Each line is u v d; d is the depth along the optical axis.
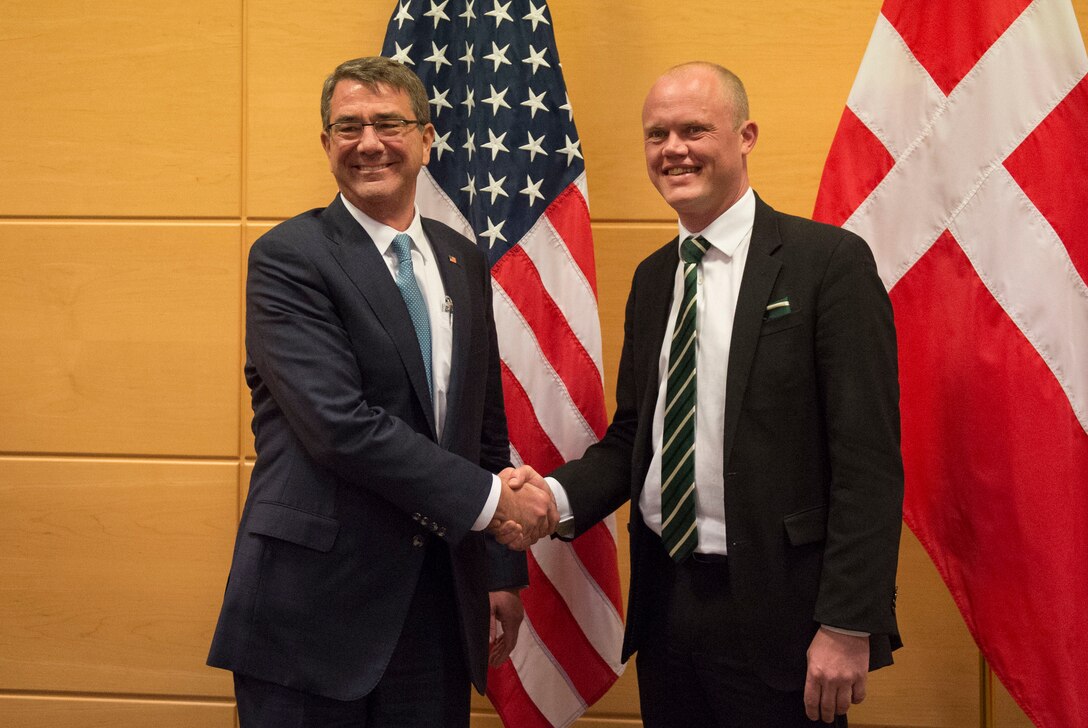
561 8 2.74
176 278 2.79
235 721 2.80
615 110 2.73
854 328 1.91
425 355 2.01
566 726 2.54
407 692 1.94
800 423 1.94
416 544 1.92
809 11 2.68
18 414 2.82
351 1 2.76
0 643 2.82
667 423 2.05
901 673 2.68
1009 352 2.27
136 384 2.80
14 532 2.82
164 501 2.80
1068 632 2.21
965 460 2.31
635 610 2.11
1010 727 2.62
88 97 2.80
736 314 1.98
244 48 2.78
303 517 1.86
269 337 1.91
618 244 2.74
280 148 2.78
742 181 2.11
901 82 2.39
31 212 2.81
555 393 2.50
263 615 1.83
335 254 1.96
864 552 1.83
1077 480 2.25
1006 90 2.30
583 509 2.23
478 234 2.51
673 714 2.10
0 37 2.80
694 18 2.70
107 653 2.82
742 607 1.91
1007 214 2.29
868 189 2.39
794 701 1.93
